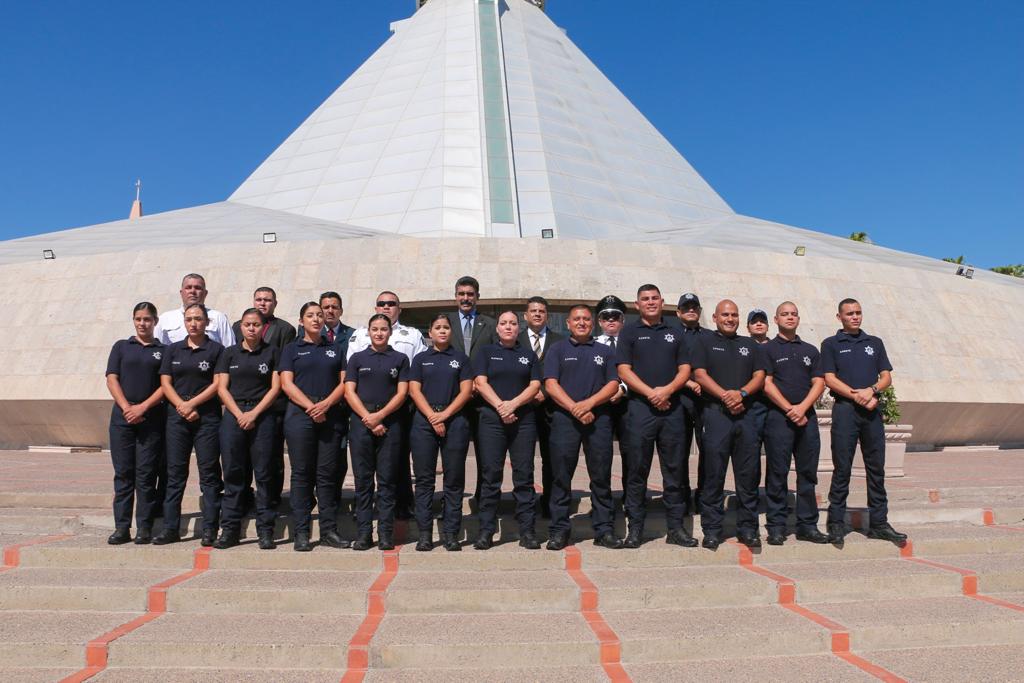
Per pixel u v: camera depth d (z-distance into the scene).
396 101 31.52
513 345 6.99
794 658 4.84
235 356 6.89
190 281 7.98
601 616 5.34
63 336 17.70
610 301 7.15
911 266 21.28
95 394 16.95
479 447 6.91
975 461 16.14
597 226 25.42
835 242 24.00
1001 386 20.06
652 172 30.78
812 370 7.19
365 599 5.43
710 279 18.39
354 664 4.62
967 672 4.59
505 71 32.03
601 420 6.84
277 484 7.13
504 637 4.82
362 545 6.62
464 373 6.84
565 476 6.74
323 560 6.37
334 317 8.27
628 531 6.82
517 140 28.50
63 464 13.56
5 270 18.86
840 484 7.05
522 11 38.38
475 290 7.97
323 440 6.85
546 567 6.36
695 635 4.88
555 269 17.41
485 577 5.98
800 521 7.11
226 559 6.39
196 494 8.50
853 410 7.08
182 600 5.48
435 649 4.66
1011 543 7.20
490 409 6.84
